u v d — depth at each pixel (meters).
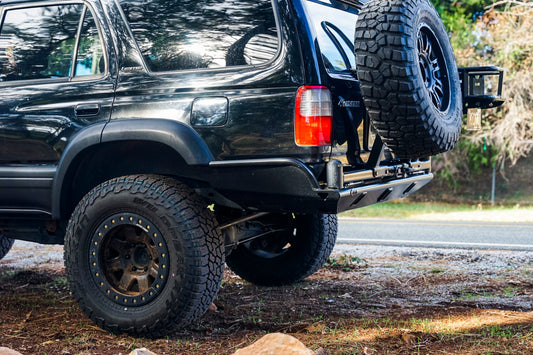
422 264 6.32
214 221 4.00
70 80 4.28
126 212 3.95
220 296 5.08
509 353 3.42
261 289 5.32
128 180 3.98
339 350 3.54
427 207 16.88
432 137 3.91
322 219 5.20
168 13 4.08
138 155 4.23
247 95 3.79
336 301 4.86
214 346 3.79
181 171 4.07
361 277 5.71
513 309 4.52
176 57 4.03
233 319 4.36
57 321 4.39
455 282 5.45
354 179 3.85
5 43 4.54
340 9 4.45
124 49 4.14
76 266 4.07
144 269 4.04
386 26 3.76
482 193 20.98
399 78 3.72
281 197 3.78
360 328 4.02
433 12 4.32
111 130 3.96
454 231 9.67
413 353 3.48
